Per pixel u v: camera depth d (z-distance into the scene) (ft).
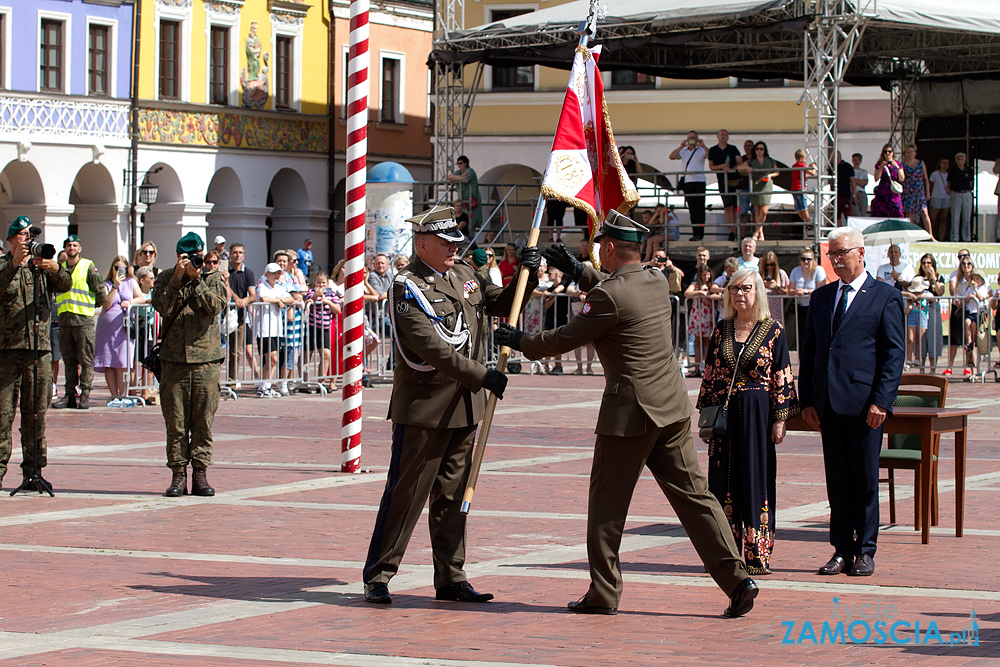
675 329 104.12
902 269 104.73
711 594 35.88
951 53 137.18
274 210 207.51
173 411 51.70
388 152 215.51
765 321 39.78
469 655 29.19
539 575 38.09
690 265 126.93
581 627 32.04
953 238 138.10
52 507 49.42
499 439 69.67
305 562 39.81
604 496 33.60
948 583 37.45
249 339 92.22
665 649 29.81
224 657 28.84
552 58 127.34
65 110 174.91
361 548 41.91
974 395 89.10
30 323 52.37
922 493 43.19
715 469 39.65
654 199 149.59
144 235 190.80
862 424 39.19
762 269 102.83
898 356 39.47
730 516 39.34
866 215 136.05
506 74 180.65
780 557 41.45
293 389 96.32
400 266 103.76
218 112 192.24
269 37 199.52
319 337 96.22
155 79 184.85
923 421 42.91
